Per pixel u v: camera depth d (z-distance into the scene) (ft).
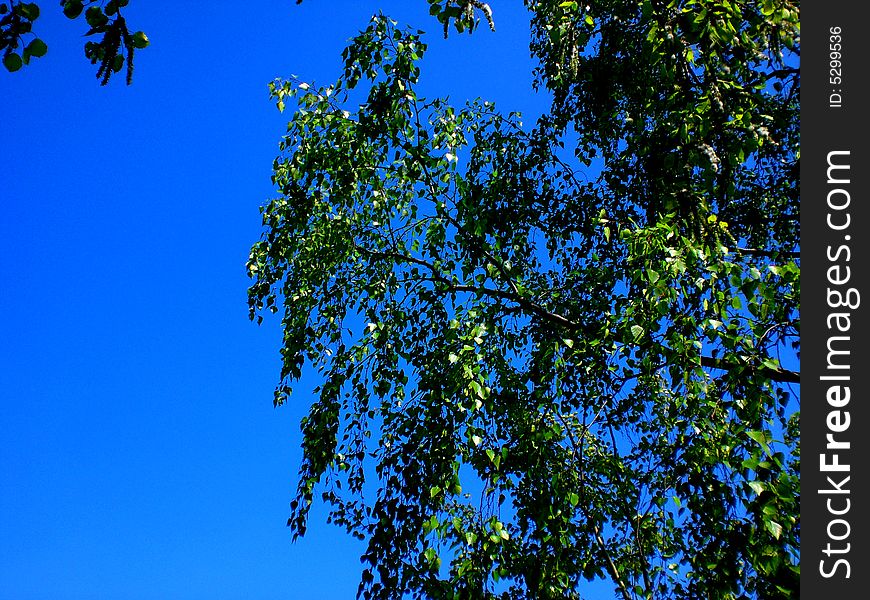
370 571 17.97
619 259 20.67
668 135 15.40
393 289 23.13
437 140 22.90
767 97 17.83
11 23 8.18
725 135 14.78
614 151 23.20
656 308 14.35
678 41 14.80
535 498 17.51
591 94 22.98
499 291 21.43
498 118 23.85
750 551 12.23
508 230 22.57
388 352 22.33
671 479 15.42
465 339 19.04
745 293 13.21
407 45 21.86
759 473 12.17
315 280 23.79
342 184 23.45
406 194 24.04
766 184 19.66
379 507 18.80
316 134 23.95
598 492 17.90
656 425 17.48
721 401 14.07
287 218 24.79
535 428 18.40
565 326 20.61
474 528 17.35
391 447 20.52
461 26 13.07
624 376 17.13
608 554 17.06
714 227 14.97
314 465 21.84
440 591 16.72
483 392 18.19
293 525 21.62
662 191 16.44
